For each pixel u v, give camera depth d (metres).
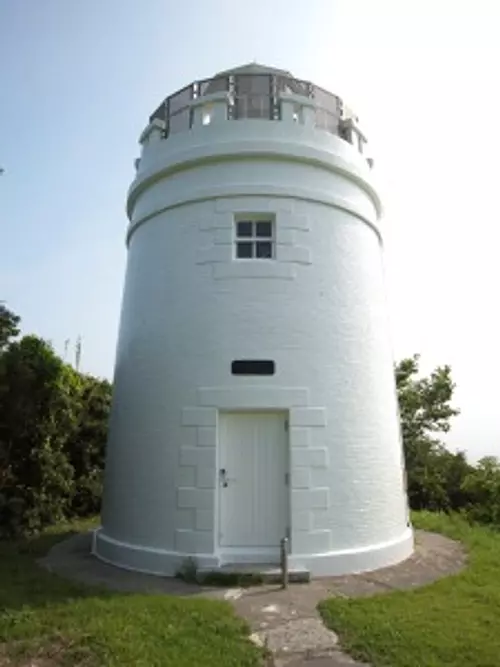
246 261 9.66
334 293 9.91
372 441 9.75
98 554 10.20
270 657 5.66
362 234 10.80
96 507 17.09
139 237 11.07
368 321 10.37
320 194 10.13
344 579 8.39
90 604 7.05
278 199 9.91
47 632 6.11
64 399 13.70
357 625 6.31
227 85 10.84
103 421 17.67
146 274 10.52
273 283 9.56
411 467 20.89
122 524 9.71
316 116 11.01
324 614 6.76
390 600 7.25
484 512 15.26
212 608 6.87
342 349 9.73
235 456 9.16
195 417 9.14
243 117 10.72
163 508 9.09
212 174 10.11
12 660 5.45
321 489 8.95
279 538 8.94
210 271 9.70
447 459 21.03
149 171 10.73
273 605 7.16
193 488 8.92
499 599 7.26
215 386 9.19
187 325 9.60
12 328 12.24
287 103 10.40
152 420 9.58
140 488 9.46
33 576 8.62
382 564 9.15
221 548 8.88
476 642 5.84
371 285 10.73
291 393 9.14
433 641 5.86
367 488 9.44
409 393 22.38
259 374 9.20
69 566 9.40
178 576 8.55
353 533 9.06
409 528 10.62
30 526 13.21
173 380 9.48
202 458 8.98
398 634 6.04
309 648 5.85
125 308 11.22
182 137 10.45
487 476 16.84
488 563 9.27
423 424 22.19
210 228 9.88
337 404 9.41
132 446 9.85
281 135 10.09
